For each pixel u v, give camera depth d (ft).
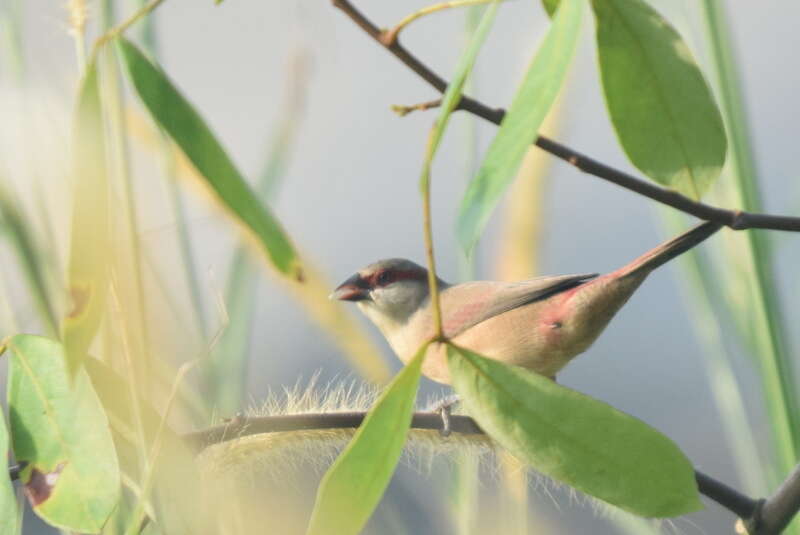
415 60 10.43
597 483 10.29
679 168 10.38
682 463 10.29
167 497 10.38
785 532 10.78
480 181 10.18
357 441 10.25
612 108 10.38
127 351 10.36
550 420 10.29
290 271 10.30
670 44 10.37
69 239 10.23
